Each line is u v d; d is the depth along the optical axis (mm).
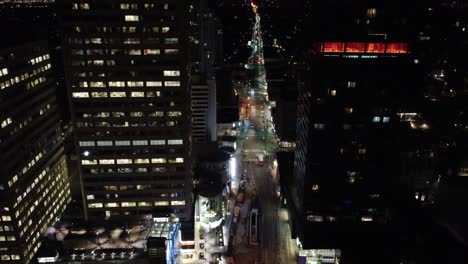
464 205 106938
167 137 120250
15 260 116250
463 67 124750
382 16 97250
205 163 161000
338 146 108938
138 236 102562
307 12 111062
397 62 101062
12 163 110750
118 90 114000
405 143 119312
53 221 137125
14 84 111562
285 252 126438
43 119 129125
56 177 139625
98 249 96125
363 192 113562
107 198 125625
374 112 105625
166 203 128125
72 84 112438
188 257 121688
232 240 132500
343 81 102688
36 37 127062
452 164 112875
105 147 119625
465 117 113750
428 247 106375
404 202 119500
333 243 115875
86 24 107250
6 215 111000
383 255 111000
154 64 112188
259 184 169000
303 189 114250
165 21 108375
